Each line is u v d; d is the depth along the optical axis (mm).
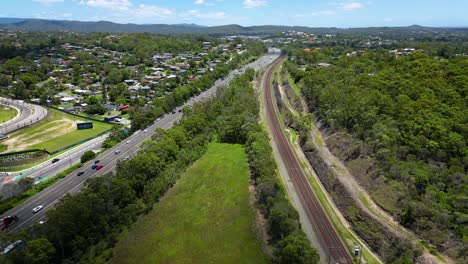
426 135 105938
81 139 157375
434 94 132625
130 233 88438
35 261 67562
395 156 103500
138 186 102875
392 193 91500
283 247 74438
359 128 125000
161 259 78938
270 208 89688
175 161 123875
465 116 109688
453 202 82062
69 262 75562
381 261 77125
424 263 71312
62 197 94812
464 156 95938
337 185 105312
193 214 96125
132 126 163750
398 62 196250
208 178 116625
